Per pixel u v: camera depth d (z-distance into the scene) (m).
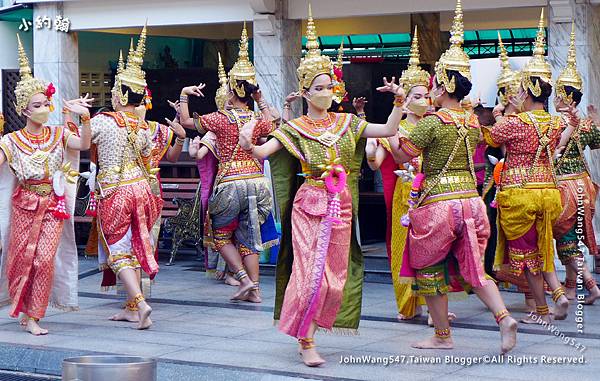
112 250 9.50
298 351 8.25
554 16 11.98
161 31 18.55
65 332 9.23
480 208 7.98
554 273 9.20
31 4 15.71
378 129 7.91
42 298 9.20
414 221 8.05
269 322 9.66
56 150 9.32
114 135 9.48
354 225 8.12
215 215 10.75
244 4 14.09
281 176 8.13
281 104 13.83
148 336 8.95
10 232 9.36
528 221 9.04
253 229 10.73
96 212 9.71
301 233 7.83
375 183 15.83
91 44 18.31
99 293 11.58
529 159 9.07
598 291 10.20
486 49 21.03
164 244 15.35
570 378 7.27
